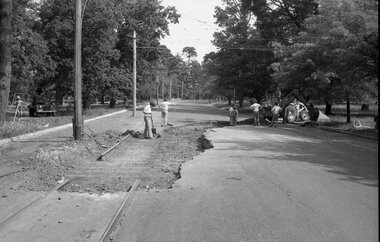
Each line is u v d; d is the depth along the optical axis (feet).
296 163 40.98
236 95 221.87
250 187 30.37
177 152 52.26
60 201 27.78
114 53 143.74
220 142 59.72
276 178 33.45
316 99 113.50
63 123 95.04
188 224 22.15
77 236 20.89
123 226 22.20
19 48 106.63
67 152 46.80
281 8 168.14
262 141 61.41
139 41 187.32
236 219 22.75
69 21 134.31
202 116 146.10
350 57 72.90
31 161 40.86
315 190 28.99
